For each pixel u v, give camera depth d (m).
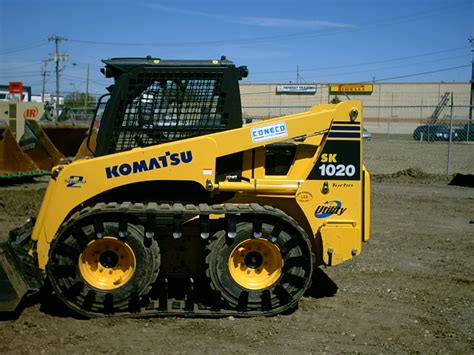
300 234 5.75
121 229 5.61
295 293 5.87
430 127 34.97
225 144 5.88
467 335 5.56
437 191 14.93
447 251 8.86
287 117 6.05
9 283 5.57
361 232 6.19
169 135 6.04
